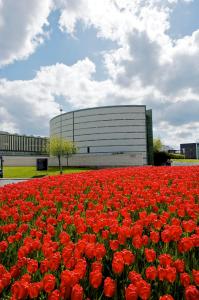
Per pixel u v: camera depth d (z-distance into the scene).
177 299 2.77
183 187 7.34
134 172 12.48
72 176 11.90
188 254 3.48
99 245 3.32
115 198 6.63
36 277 3.12
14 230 4.79
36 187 9.43
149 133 65.69
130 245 3.92
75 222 4.55
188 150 123.19
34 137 114.12
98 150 67.31
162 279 2.74
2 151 100.31
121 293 2.82
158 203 6.36
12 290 2.48
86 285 2.90
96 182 10.29
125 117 65.44
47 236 3.90
